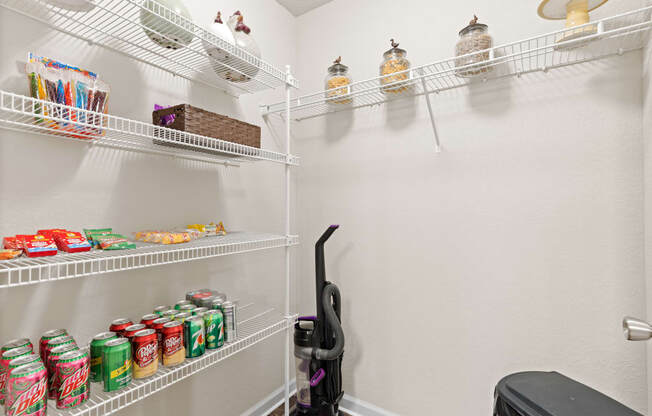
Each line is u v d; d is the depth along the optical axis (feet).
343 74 4.88
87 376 2.31
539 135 3.90
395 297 4.94
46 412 2.10
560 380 2.35
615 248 3.50
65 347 2.32
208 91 4.33
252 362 4.97
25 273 2.64
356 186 5.32
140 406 3.46
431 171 4.63
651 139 3.09
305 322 4.48
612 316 3.51
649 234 3.16
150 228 3.59
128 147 3.38
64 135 2.80
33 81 2.23
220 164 4.47
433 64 3.74
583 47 3.62
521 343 4.02
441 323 4.56
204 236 3.69
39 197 2.75
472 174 4.33
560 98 3.78
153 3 2.70
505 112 4.10
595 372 3.59
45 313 2.77
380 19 5.11
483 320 4.26
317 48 5.77
